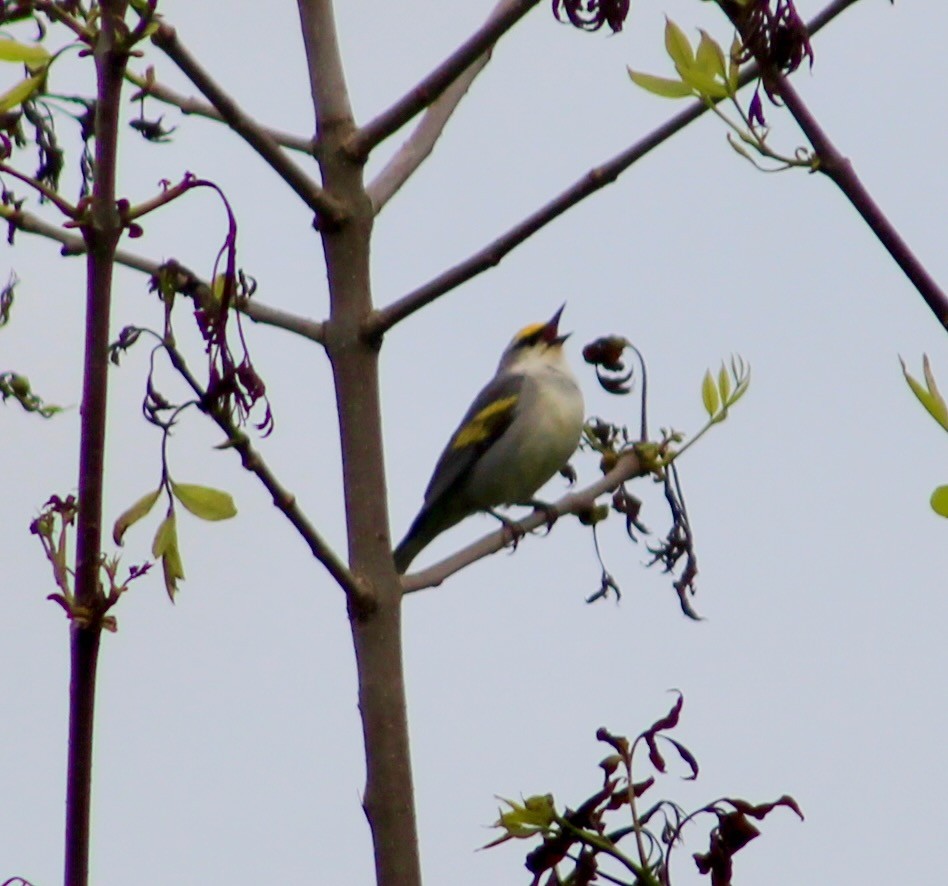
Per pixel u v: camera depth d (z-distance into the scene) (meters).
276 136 8.84
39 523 5.61
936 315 5.89
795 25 5.95
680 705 6.81
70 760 5.29
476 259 8.28
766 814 6.65
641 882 6.58
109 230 5.34
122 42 5.33
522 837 6.65
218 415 6.34
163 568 6.29
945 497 5.50
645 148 8.23
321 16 9.02
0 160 5.74
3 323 7.99
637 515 9.43
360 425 8.27
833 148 6.00
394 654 7.81
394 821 7.50
